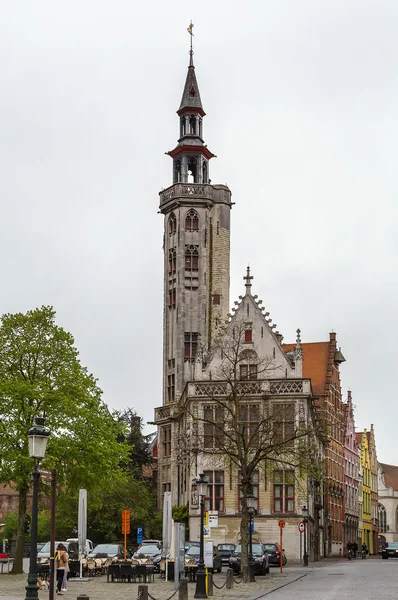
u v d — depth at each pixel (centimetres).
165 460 8244
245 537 4428
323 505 8850
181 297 8275
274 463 6334
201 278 8325
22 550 4772
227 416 6353
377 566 6178
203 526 3378
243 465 4738
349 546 9162
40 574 4153
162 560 4684
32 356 4888
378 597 2978
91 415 4825
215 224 8538
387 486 15312
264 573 4934
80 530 4575
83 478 4788
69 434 4778
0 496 12950
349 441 10819
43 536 8719
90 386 4959
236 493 6712
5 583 3981
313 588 3591
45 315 4962
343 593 3219
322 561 7681
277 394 6806
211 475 6781
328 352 9306
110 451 4841
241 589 3681
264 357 7025
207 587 3359
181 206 8438
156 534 7775
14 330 4916
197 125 8762
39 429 2258
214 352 7144
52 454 4628
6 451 4569
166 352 8375
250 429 6750
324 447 9075
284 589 3588
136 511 7712
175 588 3691
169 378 8312
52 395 4700
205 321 8262
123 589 3750
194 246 8394
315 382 9125
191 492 6806
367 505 12469
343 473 10250
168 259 8494
